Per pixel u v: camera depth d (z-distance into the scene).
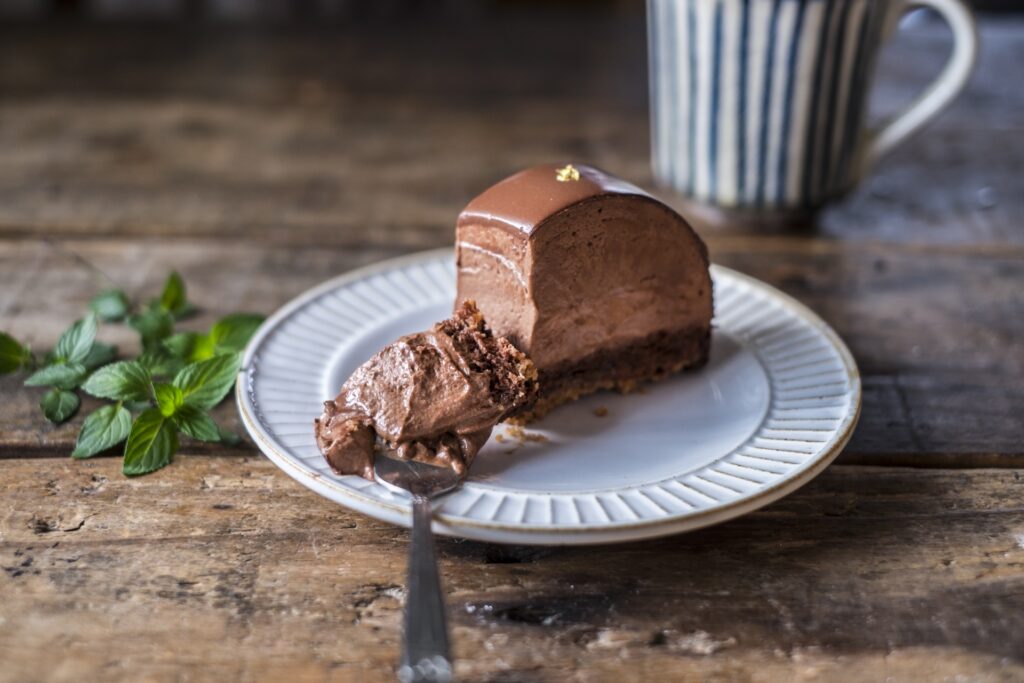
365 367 0.43
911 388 0.47
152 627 0.38
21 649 0.37
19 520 0.41
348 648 0.37
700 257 0.46
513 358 0.43
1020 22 0.86
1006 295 0.53
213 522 0.41
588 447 0.43
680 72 0.56
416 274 0.52
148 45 0.82
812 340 0.47
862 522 0.41
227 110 0.71
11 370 0.48
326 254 0.57
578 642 0.37
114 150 0.66
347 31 0.85
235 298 0.53
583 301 0.45
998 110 0.70
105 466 0.43
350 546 0.40
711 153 0.56
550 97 0.73
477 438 0.42
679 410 0.45
